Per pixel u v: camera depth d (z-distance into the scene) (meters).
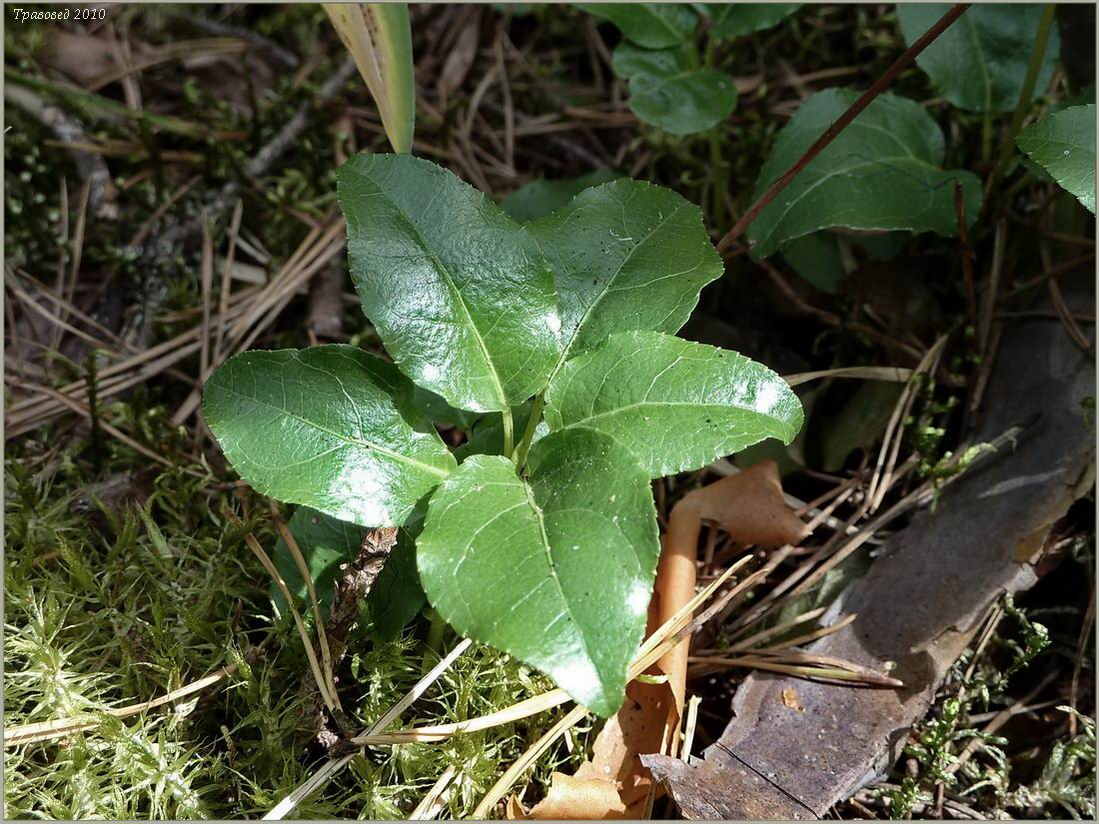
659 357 0.12
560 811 0.12
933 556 0.15
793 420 0.11
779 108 0.23
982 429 0.16
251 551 0.15
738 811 0.12
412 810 0.12
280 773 0.13
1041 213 0.18
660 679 0.13
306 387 0.12
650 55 0.18
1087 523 0.15
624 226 0.13
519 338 0.12
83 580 0.14
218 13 0.26
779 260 0.20
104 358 0.20
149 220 0.22
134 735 0.12
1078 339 0.16
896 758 0.13
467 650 0.13
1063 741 0.14
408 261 0.12
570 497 0.11
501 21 0.26
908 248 0.18
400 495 0.12
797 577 0.15
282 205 0.22
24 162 0.22
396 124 0.15
